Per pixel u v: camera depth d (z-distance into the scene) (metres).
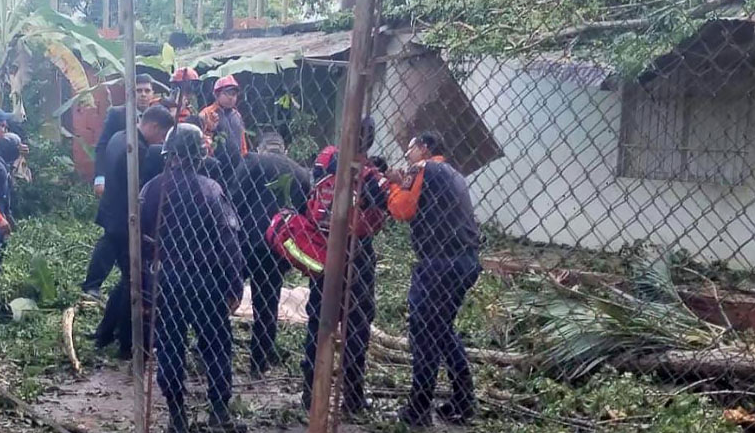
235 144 5.72
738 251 3.83
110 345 6.57
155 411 5.20
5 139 7.87
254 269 5.57
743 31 4.38
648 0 4.27
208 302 4.50
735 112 3.85
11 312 7.33
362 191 3.59
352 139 3.15
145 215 4.59
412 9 4.98
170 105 6.28
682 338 5.52
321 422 3.26
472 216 4.34
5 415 5.11
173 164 4.47
